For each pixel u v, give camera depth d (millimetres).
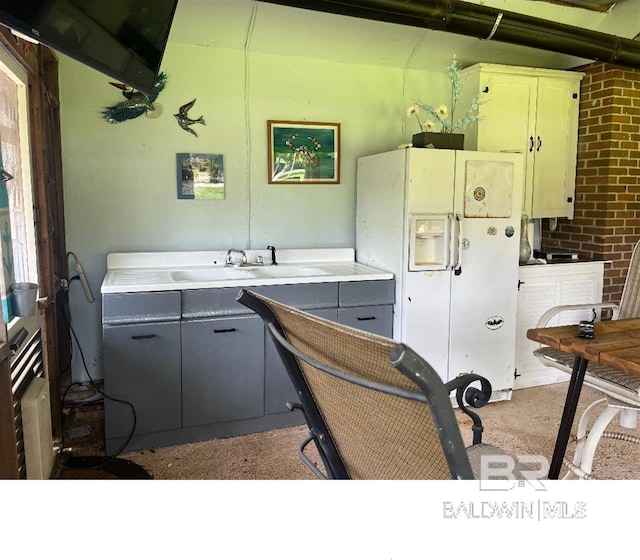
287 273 3137
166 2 1975
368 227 3426
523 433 2850
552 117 3807
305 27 3160
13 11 1281
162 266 3166
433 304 3094
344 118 3549
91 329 3145
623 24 3639
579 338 1956
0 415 1509
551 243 4281
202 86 3189
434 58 3631
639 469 2451
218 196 3303
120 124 3059
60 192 2938
